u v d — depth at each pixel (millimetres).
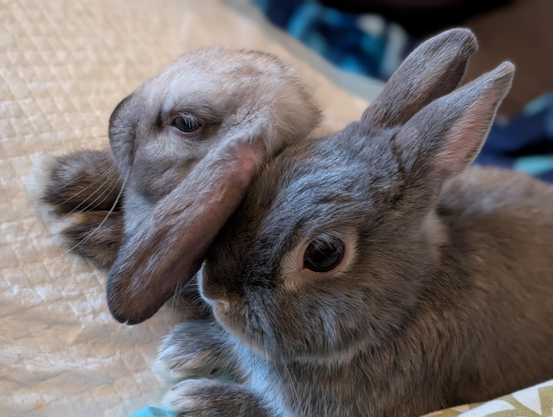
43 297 242
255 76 258
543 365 261
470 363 254
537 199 298
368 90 571
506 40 681
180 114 242
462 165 216
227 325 207
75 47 349
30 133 289
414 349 237
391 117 240
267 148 215
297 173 199
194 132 243
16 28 330
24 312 234
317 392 242
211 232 193
